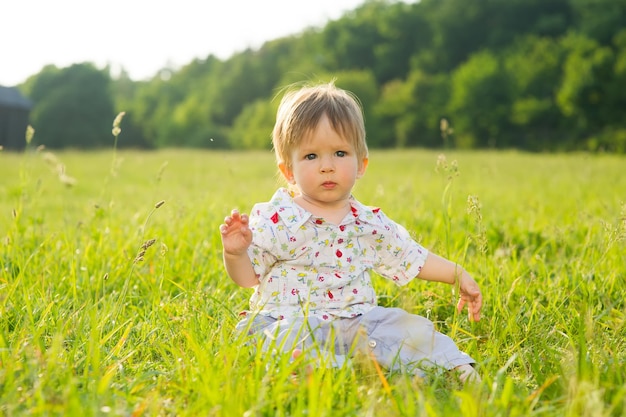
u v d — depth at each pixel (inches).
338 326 103.7
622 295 127.3
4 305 110.0
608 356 94.7
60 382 79.7
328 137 105.4
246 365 82.7
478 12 3034.0
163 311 114.2
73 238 176.6
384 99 2908.5
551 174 548.1
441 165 141.5
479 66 2571.4
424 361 95.6
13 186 409.4
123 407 74.5
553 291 130.9
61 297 128.9
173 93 4222.4
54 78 3528.5
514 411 73.2
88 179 583.5
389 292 137.0
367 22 3481.8
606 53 2140.7
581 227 194.4
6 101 2481.5
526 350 101.7
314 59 3474.4
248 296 134.7
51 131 3334.2
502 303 123.0
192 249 172.9
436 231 201.8
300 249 106.9
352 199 113.0
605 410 73.5
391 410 74.0
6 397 73.4
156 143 3607.3
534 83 2420.0
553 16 2920.8
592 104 2161.7
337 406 76.4
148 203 305.0
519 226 209.5
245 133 3287.4
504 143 2429.9
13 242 152.2
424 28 3235.7
